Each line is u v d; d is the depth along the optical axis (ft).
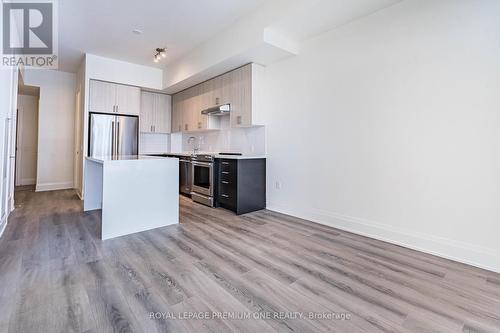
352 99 9.95
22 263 6.93
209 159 14.15
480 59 7.01
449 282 6.23
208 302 5.31
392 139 8.82
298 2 9.09
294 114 12.18
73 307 5.05
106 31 12.46
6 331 4.36
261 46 10.89
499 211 6.78
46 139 18.52
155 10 10.63
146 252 7.80
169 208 10.68
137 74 17.39
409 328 4.60
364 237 9.42
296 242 8.84
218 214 12.51
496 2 6.77
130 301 5.29
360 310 5.11
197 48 14.44
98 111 16.01
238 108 13.67
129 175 9.55
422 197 8.14
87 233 9.50
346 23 10.05
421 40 8.09
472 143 7.18
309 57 11.45
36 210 12.77
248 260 7.34
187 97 18.29
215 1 10.05
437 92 7.79
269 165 13.55
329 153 10.78
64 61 16.75
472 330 4.58
